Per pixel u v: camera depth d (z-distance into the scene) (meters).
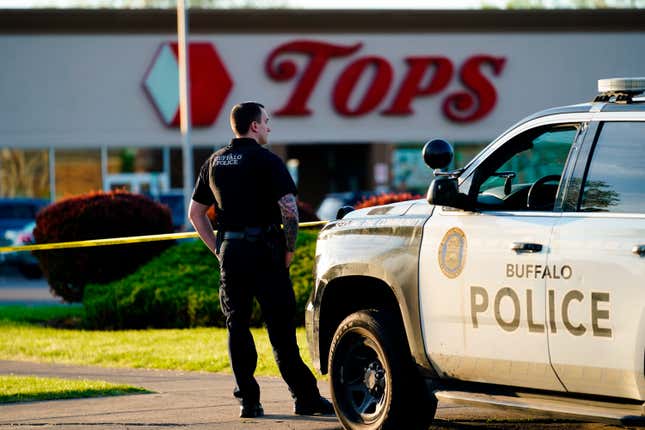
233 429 19.03
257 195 19.34
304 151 110.88
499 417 19.47
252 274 19.41
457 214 16.45
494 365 15.70
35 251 41.94
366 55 89.81
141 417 20.53
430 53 90.62
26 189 86.25
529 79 91.62
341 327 17.94
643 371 13.86
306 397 20.03
